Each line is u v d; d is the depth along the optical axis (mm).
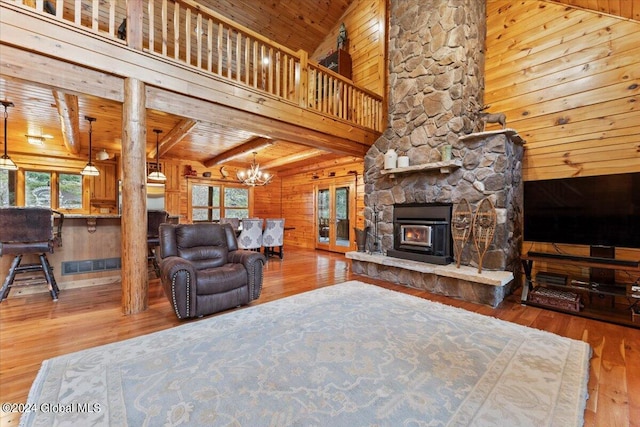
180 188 7961
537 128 3959
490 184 3652
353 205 7504
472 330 2637
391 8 5094
